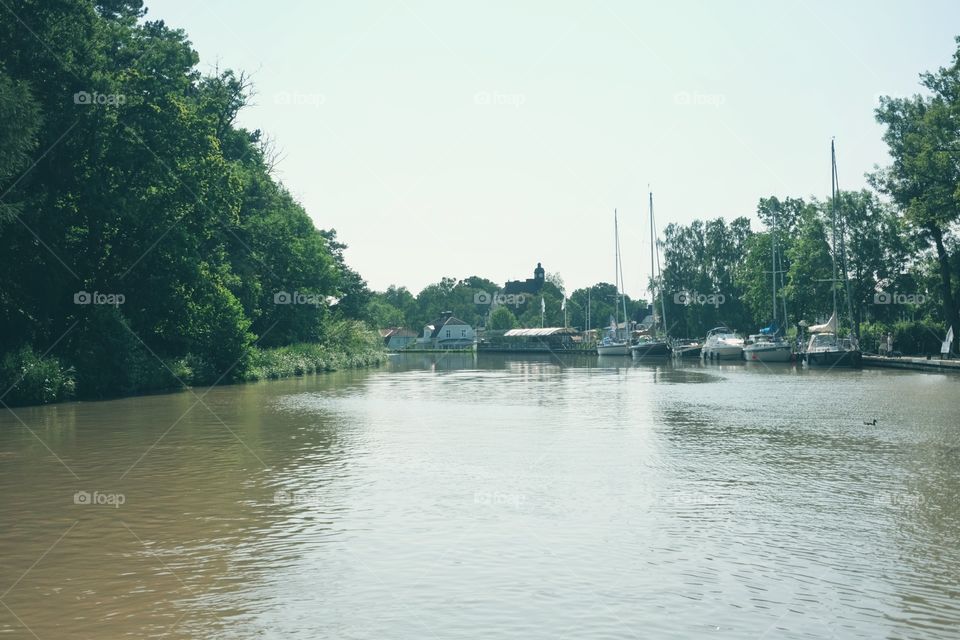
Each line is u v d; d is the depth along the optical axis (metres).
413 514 13.98
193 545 12.04
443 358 125.94
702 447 21.95
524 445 22.47
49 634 8.58
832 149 73.50
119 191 42.06
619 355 108.50
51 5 37.91
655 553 11.52
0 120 30.09
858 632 8.55
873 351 79.81
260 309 65.94
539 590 9.95
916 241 71.06
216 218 47.41
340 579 10.41
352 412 32.28
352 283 106.06
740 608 9.28
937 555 11.33
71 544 12.12
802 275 90.00
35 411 32.72
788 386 47.41
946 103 60.88
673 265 142.75
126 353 41.44
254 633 8.59
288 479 17.30
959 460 19.59
